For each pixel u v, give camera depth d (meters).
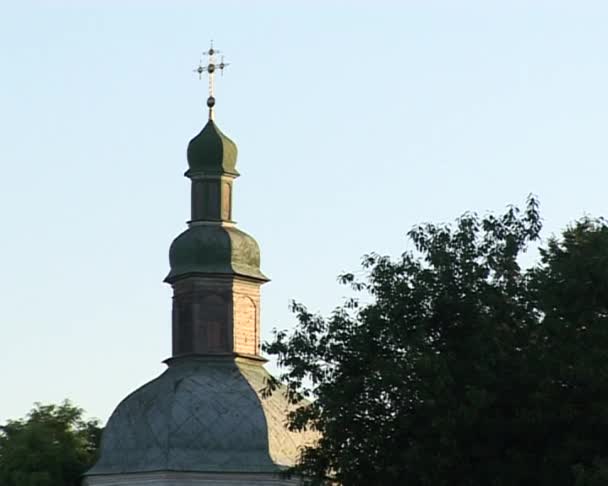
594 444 99.88
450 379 100.25
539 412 100.00
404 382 101.94
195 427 147.75
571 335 102.19
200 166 159.62
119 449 149.12
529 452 101.56
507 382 101.75
